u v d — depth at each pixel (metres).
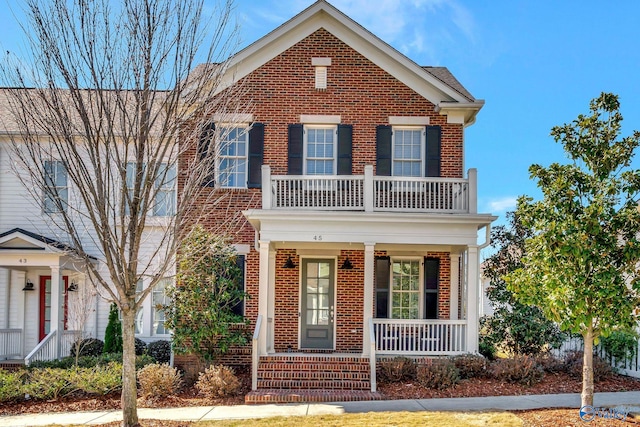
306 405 10.39
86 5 8.62
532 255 9.00
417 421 8.77
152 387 11.02
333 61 15.18
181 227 10.11
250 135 14.91
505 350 14.84
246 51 14.84
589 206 8.37
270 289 14.23
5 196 15.60
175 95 9.34
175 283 13.20
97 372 11.66
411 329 14.64
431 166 14.91
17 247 14.73
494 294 15.16
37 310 16.05
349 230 12.90
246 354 14.03
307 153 15.10
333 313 14.78
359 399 10.77
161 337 15.36
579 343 14.48
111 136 9.21
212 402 10.77
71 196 15.05
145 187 8.49
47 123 8.76
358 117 15.08
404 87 15.19
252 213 12.69
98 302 15.46
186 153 13.18
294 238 12.84
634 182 8.43
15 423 9.28
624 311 8.16
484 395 11.00
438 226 12.98
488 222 12.98
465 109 14.91
